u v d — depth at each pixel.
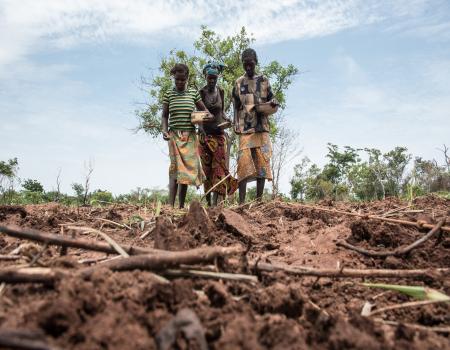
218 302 1.99
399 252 3.02
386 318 2.28
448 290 2.56
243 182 6.42
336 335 1.69
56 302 1.61
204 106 6.26
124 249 2.34
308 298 2.34
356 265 3.05
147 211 5.55
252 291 2.21
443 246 3.14
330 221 4.41
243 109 6.36
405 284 2.66
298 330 1.89
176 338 1.61
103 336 1.51
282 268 2.55
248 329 1.65
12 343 1.30
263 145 6.36
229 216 3.79
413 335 1.89
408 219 3.99
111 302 1.78
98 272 1.92
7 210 4.64
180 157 6.11
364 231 3.42
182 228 3.52
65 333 1.54
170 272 2.16
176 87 6.23
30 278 1.90
